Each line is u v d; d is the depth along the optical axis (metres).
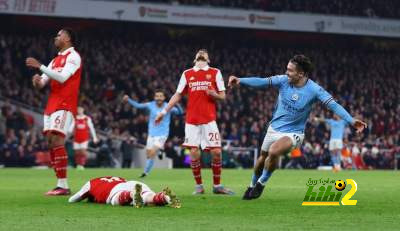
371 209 9.66
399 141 40.28
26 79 38.56
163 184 16.61
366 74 48.91
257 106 39.88
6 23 44.41
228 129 37.41
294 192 13.37
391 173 26.89
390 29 47.06
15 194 12.23
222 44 49.34
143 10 42.22
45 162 32.00
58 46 12.55
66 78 12.23
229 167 34.25
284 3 45.62
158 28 47.91
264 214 8.80
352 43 51.06
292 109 10.95
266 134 11.25
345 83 47.12
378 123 41.22
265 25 44.78
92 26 45.97
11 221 7.83
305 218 8.36
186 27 48.34
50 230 7.05
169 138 34.44
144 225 7.48
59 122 12.23
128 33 47.16
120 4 41.72
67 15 40.53
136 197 9.30
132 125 34.97
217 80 13.38
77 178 19.23
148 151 20.83
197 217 8.31
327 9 46.56
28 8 39.69
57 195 11.98
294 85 10.94
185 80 13.48
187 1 43.78
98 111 35.84
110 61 41.81
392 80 49.09
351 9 47.09
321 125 38.00
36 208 9.28
